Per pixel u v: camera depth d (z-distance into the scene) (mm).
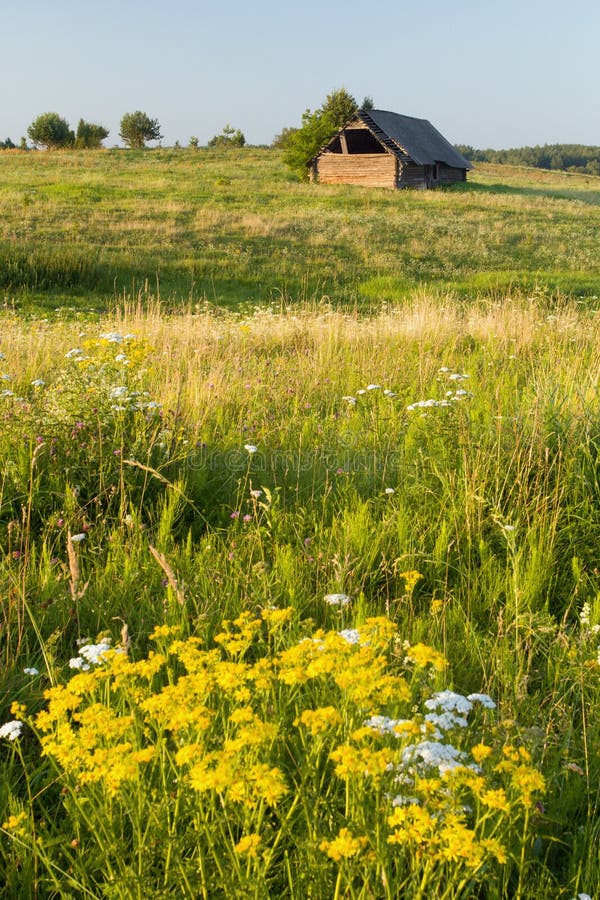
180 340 10094
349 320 12977
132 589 4148
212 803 2215
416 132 52781
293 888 2254
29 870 2389
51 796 2816
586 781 2703
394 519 4992
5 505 4938
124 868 2191
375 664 2301
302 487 5641
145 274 22922
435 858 1970
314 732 2164
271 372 8586
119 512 4988
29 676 3299
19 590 3691
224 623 2840
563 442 5695
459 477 5359
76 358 6590
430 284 22609
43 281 20938
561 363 8242
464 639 3725
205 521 5059
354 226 32375
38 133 81812
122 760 2121
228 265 24266
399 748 2295
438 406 6496
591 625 3754
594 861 2400
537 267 25984
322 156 50156
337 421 7133
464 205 40938
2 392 6195
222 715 2570
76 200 36219
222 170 54938
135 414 5988
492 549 4750
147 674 2484
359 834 2076
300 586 4168
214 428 6633
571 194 56094
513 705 3111
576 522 4957
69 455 5477
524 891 2275
